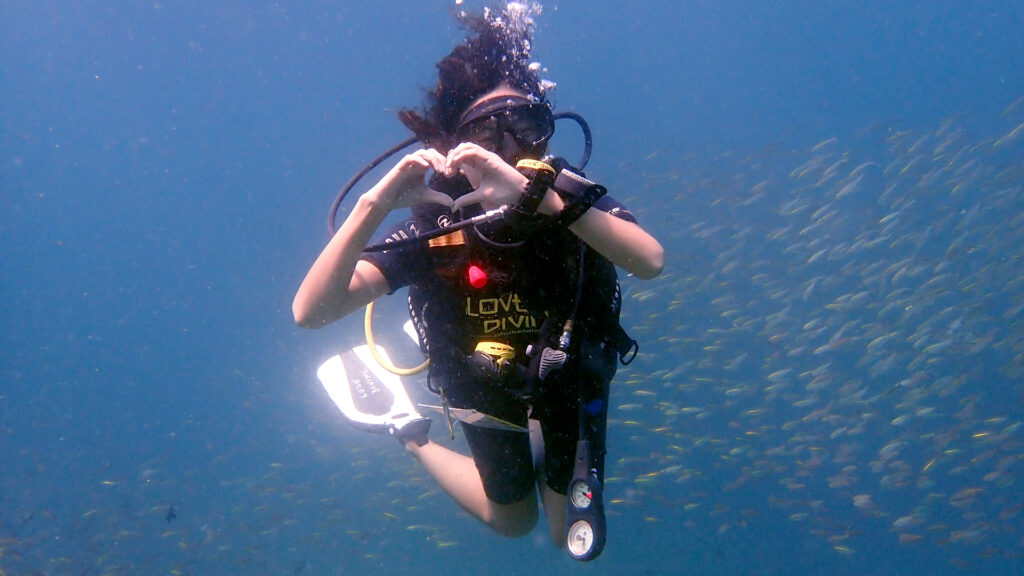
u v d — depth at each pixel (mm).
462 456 4711
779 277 10594
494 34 2295
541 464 3838
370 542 8984
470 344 2521
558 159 2053
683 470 7211
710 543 9109
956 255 9094
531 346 2326
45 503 13055
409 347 8727
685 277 10125
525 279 2287
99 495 12422
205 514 10844
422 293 2525
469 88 2242
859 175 11016
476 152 1820
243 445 13797
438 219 2316
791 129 14086
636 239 2139
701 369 8531
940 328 8391
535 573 8938
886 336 8031
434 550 9477
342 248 2004
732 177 13234
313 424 11461
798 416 8656
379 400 5016
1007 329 8562
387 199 1924
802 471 7320
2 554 8820
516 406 2635
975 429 7465
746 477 7293
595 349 2410
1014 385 8570
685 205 13352
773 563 8750
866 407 7734
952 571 8547
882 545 9031
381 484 9359
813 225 10109
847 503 8906
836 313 9484
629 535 9422
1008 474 6773
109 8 46219
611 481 7297
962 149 10695
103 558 9000
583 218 2027
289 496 9266
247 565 8742
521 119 2166
